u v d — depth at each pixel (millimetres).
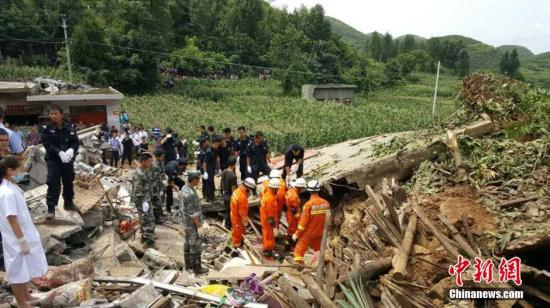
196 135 27922
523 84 9961
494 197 6762
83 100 24969
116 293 5891
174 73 62156
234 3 86938
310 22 89500
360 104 55812
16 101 23047
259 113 43531
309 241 7730
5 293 5508
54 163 7234
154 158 9797
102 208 8758
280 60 71875
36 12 49719
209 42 75500
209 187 11797
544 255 5668
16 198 4844
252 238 9461
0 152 6027
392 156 9023
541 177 7031
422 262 5676
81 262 6137
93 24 45969
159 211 9820
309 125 36500
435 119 11688
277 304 5438
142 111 39656
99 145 18625
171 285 5938
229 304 5480
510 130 8773
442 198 6918
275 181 8133
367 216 7816
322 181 9703
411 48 140625
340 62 79375
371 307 5160
